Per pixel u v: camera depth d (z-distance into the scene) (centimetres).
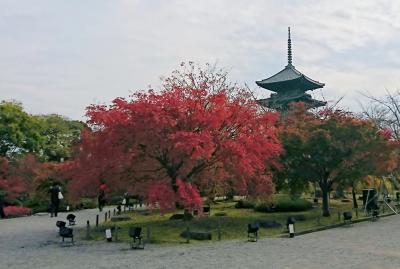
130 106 2109
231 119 2328
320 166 2809
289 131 2839
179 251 1716
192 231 2106
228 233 2195
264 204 3278
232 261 1490
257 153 2292
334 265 1414
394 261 1480
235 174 2316
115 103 2177
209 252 1683
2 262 1555
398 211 3372
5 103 5006
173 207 1980
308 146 2697
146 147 2172
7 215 3622
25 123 5022
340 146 2662
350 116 3008
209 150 2069
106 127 2166
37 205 4200
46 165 4278
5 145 4884
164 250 1747
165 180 2195
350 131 2711
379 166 2850
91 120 2183
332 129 2741
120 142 2127
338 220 2711
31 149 5059
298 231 2238
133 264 1461
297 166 2803
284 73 6134
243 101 2609
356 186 3553
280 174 2831
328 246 1819
